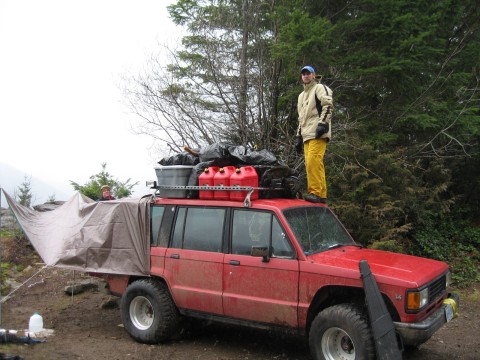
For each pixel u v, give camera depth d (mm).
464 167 11734
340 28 9812
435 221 10703
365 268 4480
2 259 9875
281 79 10398
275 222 5223
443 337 6250
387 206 8750
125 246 6238
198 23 11062
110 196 10617
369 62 9695
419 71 9914
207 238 5684
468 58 10844
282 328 5074
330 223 5879
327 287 4805
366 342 4387
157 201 6227
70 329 6609
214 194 5781
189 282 5703
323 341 4711
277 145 10148
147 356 5527
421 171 10625
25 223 7051
